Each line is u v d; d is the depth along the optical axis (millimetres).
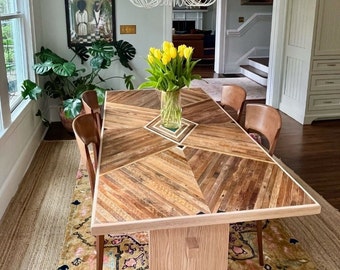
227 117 2547
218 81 7750
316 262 2309
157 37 4789
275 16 5285
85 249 2408
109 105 2773
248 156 1922
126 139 2133
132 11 4656
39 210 2848
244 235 2553
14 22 3713
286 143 4270
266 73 7559
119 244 2441
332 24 4625
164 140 2121
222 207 1445
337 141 4336
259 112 2363
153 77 2170
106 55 4328
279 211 1435
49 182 3283
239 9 8391
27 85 3746
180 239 1541
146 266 2254
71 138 4391
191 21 11141
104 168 1778
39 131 4258
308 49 4695
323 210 2896
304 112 4883
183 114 2592
